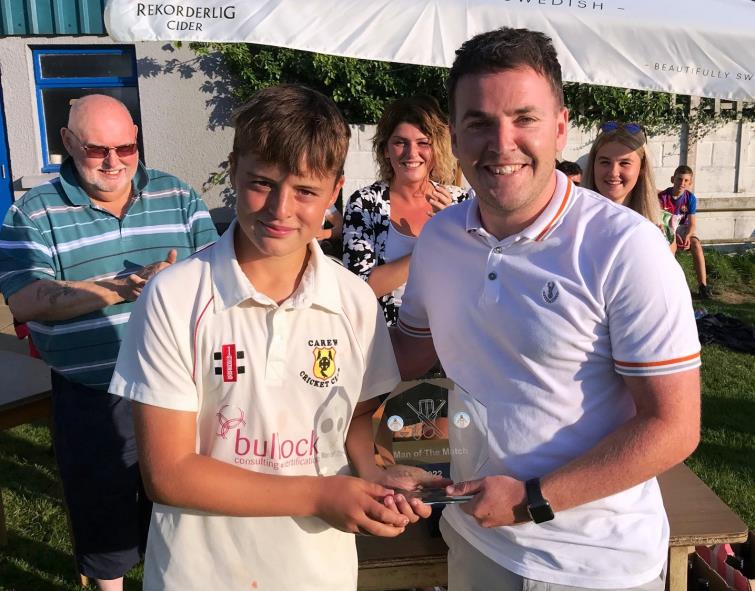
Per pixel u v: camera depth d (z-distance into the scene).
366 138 7.81
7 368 3.40
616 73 3.56
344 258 3.14
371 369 1.68
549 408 1.59
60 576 3.24
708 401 5.07
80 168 2.62
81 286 2.50
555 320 1.55
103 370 2.69
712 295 7.91
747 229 9.41
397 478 1.62
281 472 1.56
